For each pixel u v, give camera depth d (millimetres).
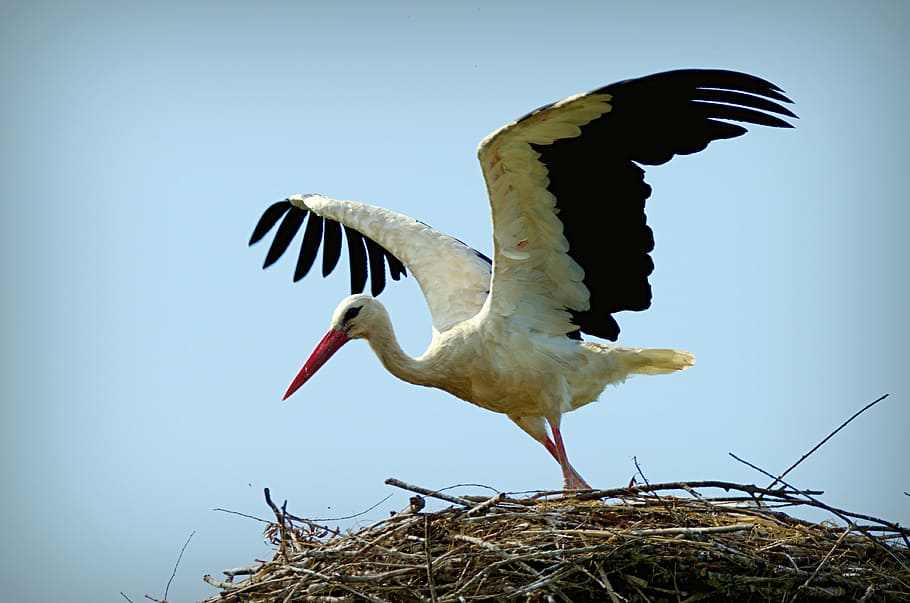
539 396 14797
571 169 13953
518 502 12039
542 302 14820
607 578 11328
